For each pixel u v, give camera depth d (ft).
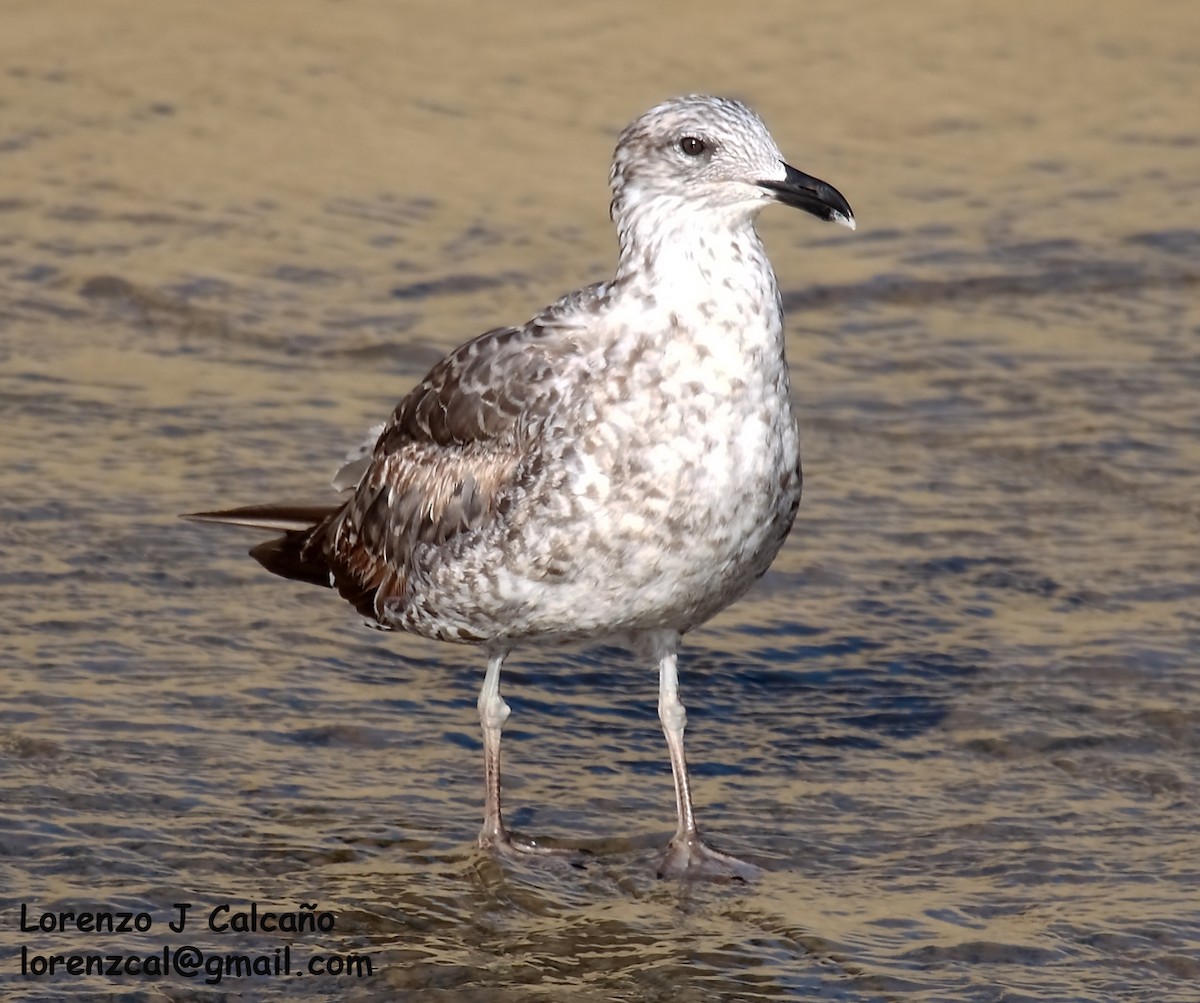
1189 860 36.99
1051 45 87.76
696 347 35.12
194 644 43.80
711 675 44.19
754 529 35.91
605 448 35.24
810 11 89.92
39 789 37.73
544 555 35.91
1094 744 41.24
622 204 36.27
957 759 40.98
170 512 49.60
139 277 63.72
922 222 70.79
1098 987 32.94
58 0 86.33
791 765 40.75
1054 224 70.90
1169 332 63.41
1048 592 47.75
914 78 83.61
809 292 65.31
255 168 72.38
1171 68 85.71
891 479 53.57
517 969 33.30
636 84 81.25
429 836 37.55
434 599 37.83
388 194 71.00
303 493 51.03
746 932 34.60
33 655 42.63
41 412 54.85
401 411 39.34
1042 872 36.55
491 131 76.59
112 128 74.84
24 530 48.14
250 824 37.29
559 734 41.75
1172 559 49.32
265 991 32.48
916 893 35.99
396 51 83.51
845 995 32.63
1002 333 63.16
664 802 39.34
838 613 46.78
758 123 35.96
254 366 59.26
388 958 33.47
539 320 36.99
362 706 42.04
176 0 87.30
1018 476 53.88
